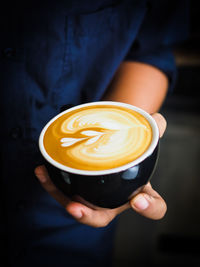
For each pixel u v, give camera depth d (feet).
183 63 3.77
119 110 1.07
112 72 1.43
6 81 1.30
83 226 1.57
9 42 1.27
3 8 1.23
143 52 1.56
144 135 0.96
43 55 1.30
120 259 2.69
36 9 1.25
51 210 1.52
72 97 1.41
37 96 1.34
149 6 1.49
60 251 1.61
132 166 0.85
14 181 1.45
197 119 4.05
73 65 1.36
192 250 2.75
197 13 3.76
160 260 2.66
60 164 0.88
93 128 1.00
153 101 1.35
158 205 1.00
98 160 0.89
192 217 2.95
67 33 1.31
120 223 2.99
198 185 3.23
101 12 1.34
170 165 3.49
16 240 1.59
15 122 1.36
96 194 0.88
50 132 1.01
